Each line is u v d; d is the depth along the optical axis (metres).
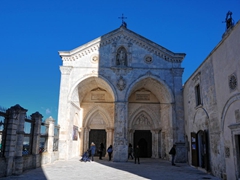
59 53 26.50
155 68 26.75
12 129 13.90
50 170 16.81
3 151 13.57
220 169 14.91
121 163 22.72
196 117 20.50
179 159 24.03
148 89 31.45
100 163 22.27
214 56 16.14
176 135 24.83
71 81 25.92
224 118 14.42
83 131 30.62
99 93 31.55
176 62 27.05
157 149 29.92
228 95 13.82
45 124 21.36
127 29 27.45
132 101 31.36
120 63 26.77
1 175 13.05
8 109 14.11
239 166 12.66
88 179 13.39
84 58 26.67
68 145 24.69
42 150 20.62
